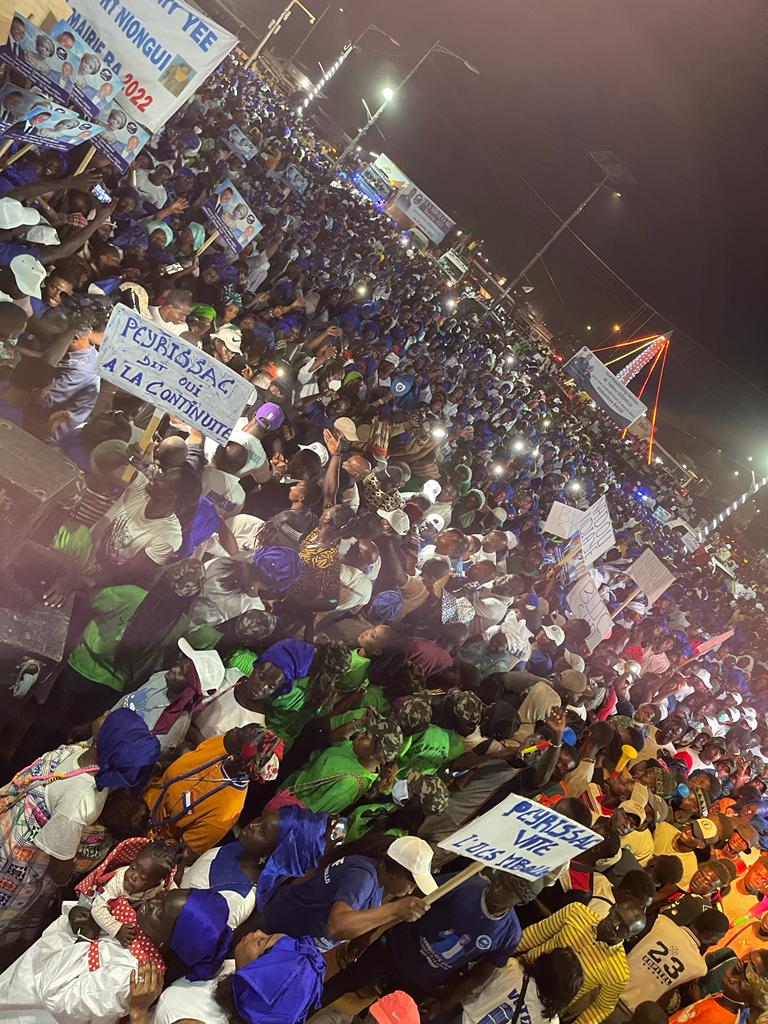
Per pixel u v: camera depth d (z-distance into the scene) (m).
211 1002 3.03
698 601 23.52
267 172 20.42
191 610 5.22
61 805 3.44
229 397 5.31
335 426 10.11
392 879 3.81
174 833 3.84
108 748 3.55
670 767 9.23
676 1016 5.06
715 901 6.89
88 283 7.23
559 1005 3.97
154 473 4.89
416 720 5.13
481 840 3.46
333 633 5.84
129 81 8.02
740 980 4.98
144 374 5.12
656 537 28.77
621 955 4.28
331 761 4.58
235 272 10.99
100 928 3.19
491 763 5.58
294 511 6.23
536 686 6.93
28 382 5.76
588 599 11.41
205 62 7.92
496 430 20.22
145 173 10.90
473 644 7.93
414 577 7.52
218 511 6.18
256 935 3.24
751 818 8.99
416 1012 3.41
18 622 4.27
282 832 3.66
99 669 4.60
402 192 37.62
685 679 14.26
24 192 7.23
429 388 16.86
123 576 4.71
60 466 4.46
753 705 18.36
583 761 6.62
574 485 22.50
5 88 6.74
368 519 7.04
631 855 5.87
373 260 23.78
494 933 3.89
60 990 3.00
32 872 3.53
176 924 3.05
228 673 4.66
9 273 6.04
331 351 10.94
